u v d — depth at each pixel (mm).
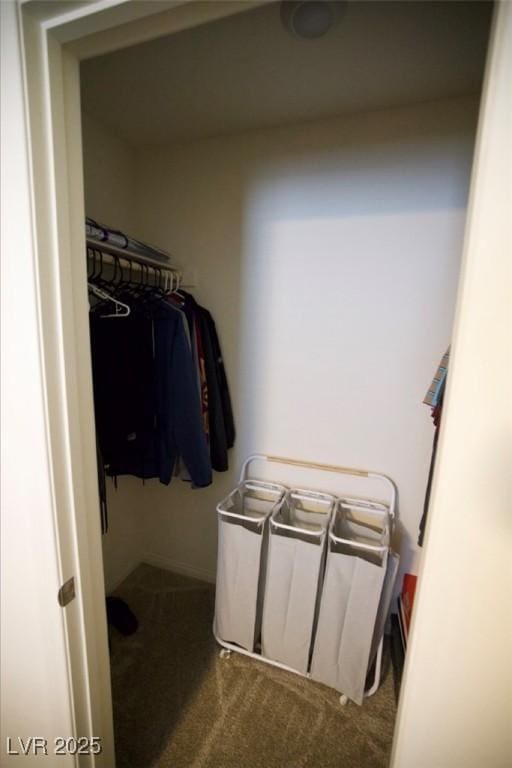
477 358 492
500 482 509
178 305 1561
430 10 941
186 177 1723
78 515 753
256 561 1424
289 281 1617
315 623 1421
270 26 996
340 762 1171
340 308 1558
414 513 1592
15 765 922
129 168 1769
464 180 1333
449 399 518
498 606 545
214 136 1637
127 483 1995
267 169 1579
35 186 613
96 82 1255
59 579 739
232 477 1879
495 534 526
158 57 1124
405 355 1501
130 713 1313
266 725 1278
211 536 1978
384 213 1439
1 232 640
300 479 1751
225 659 1541
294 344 1653
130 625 1674
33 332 649
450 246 1381
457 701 600
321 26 992
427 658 602
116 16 559
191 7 543
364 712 1328
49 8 565
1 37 581
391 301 1483
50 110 616
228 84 1265
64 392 696
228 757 1180
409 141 1374
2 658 855
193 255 1765
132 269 1589
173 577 2045
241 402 1793
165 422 1530
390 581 1325
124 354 1514
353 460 1642
